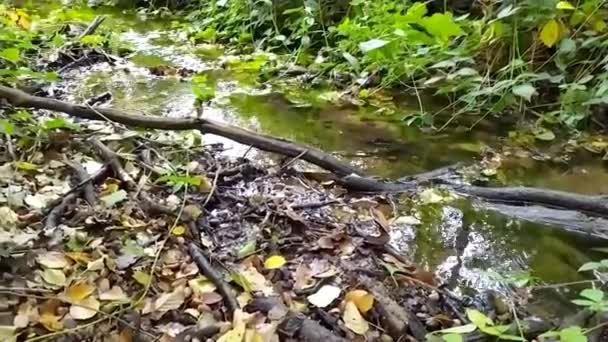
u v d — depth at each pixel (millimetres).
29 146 2512
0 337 1550
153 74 3639
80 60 3777
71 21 4535
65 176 2318
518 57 3170
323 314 1701
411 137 2873
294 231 2080
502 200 2320
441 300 1817
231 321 1667
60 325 1623
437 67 3309
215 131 2533
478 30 3330
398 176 2520
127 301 1703
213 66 3816
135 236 1978
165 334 1617
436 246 2074
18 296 1698
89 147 2521
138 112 3043
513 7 3197
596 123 2959
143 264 1857
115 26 4688
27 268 1798
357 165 2604
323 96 3334
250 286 1775
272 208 2182
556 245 2088
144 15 5078
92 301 1693
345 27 3609
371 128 2963
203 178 2322
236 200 2234
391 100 3301
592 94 2928
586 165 2631
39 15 4867
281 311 1676
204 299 1738
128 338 1611
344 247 2000
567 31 3143
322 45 3973
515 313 1696
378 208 2271
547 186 2459
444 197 2350
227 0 4512
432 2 3795
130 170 2363
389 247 2020
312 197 2318
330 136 2871
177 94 3328
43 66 3648
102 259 1833
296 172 2477
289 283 1823
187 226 2043
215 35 4352
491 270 1963
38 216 2029
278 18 4215
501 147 2787
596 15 3113
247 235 2051
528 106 3135
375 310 1725
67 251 1879
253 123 2988
